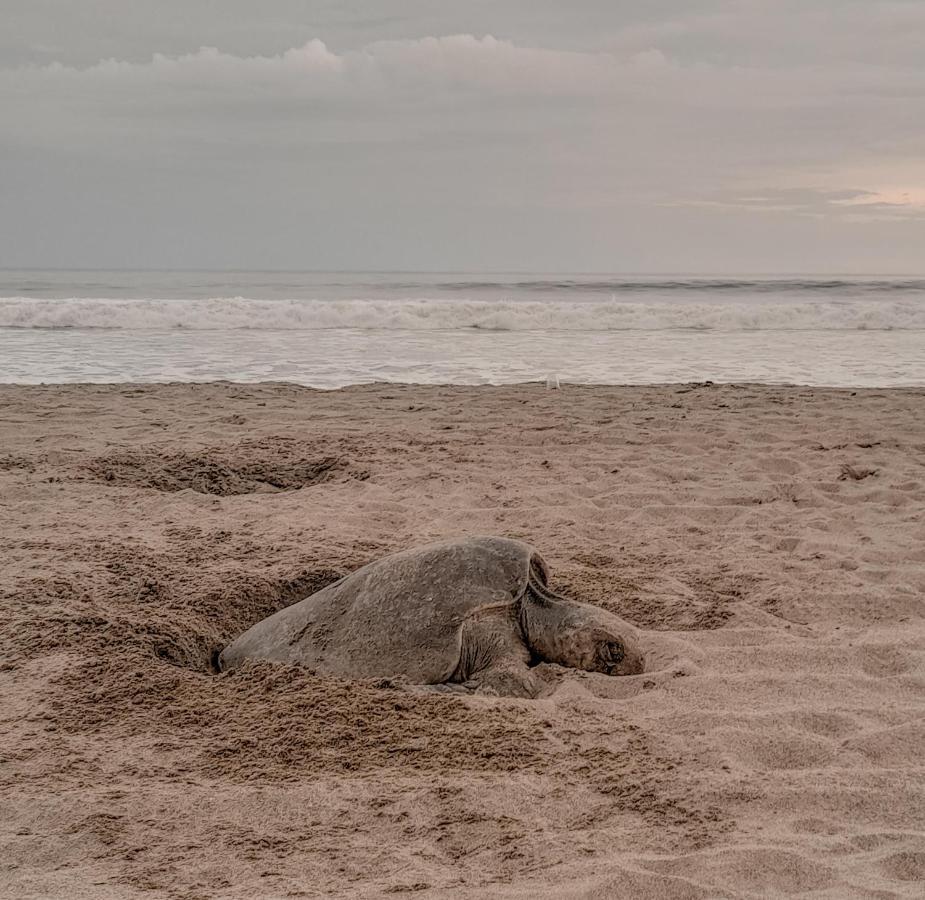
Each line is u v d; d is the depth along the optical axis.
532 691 4.62
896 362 17.58
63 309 22.61
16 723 4.27
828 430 10.65
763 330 24.02
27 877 3.10
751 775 3.71
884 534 6.99
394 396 13.08
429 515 7.50
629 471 8.80
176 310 23.23
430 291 38.09
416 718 4.23
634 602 5.70
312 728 4.14
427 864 3.13
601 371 16.19
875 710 4.26
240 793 3.63
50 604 5.58
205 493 8.50
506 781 3.67
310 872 3.10
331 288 39.50
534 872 3.05
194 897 2.95
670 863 3.06
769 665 4.88
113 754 3.99
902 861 3.05
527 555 5.01
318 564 6.19
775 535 7.00
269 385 13.97
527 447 9.88
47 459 9.23
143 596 5.75
